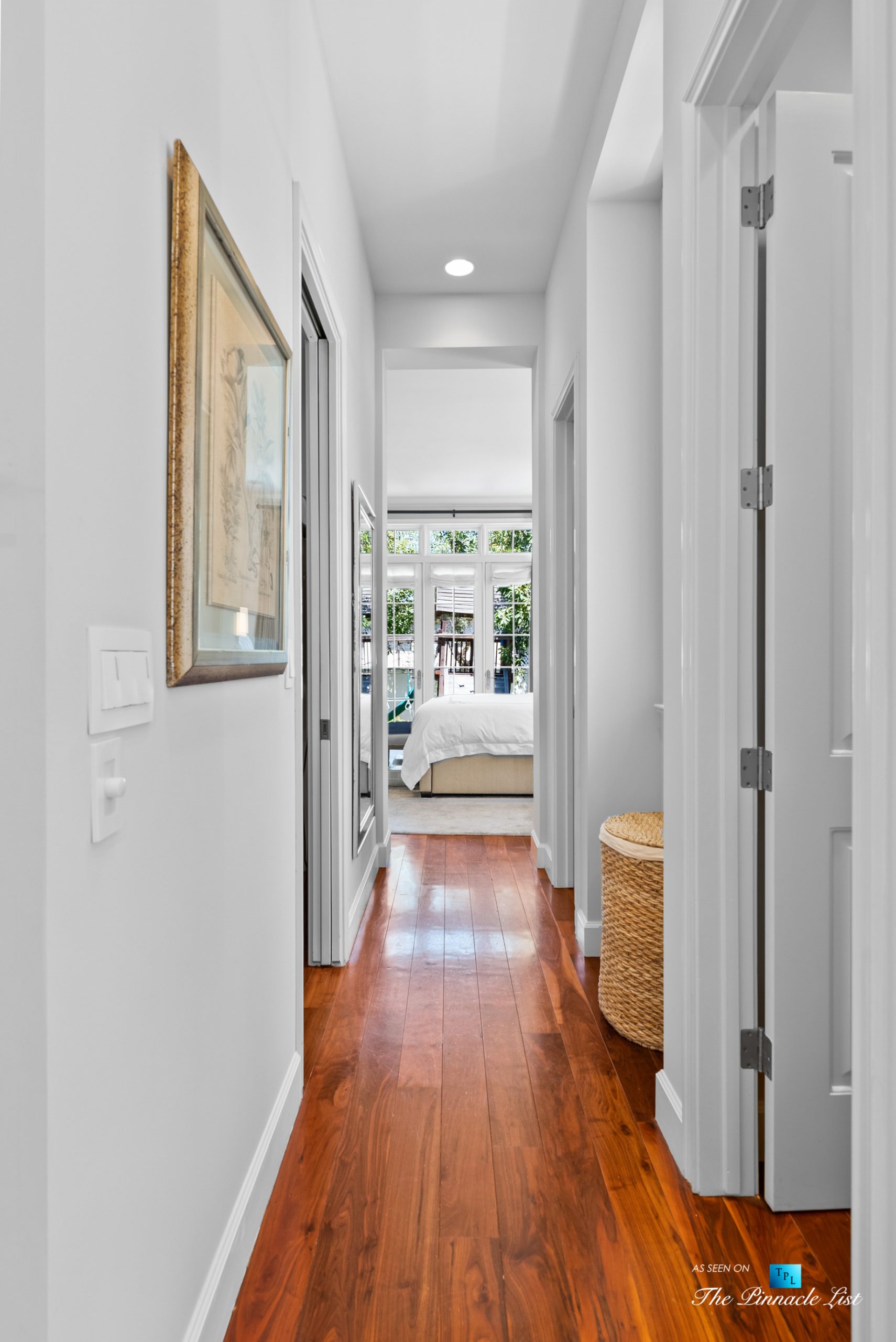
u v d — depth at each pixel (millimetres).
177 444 1083
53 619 759
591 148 2906
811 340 1577
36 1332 732
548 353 4156
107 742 882
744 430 1670
